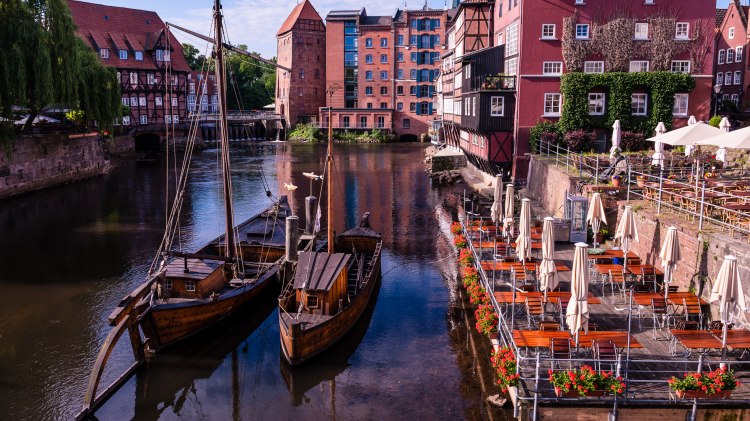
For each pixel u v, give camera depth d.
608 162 28.59
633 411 11.40
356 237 24.80
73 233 29.89
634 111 36.25
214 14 20.89
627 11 35.97
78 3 72.44
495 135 38.22
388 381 15.07
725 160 27.17
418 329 18.27
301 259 18.20
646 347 13.71
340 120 92.75
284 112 99.06
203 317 17.55
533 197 34.34
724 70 58.75
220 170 54.66
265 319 19.52
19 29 35.53
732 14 57.00
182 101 80.50
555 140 36.09
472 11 48.59
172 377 15.62
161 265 18.86
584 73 35.56
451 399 14.05
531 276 19.03
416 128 93.12
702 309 14.94
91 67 43.50
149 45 76.00
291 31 95.75
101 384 15.06
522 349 14.09
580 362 13.06
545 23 36.28
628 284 17.69
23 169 40.66
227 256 20.84
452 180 46.03
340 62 95.19
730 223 16.53
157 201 38.84
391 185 45.81
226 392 14.84
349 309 17.52
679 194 18.78
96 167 50.78
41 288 21.77
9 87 35.12
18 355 16.56
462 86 45.62
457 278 23.11
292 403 14.24
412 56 91.75
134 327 15.65
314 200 25.81
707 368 12.71
